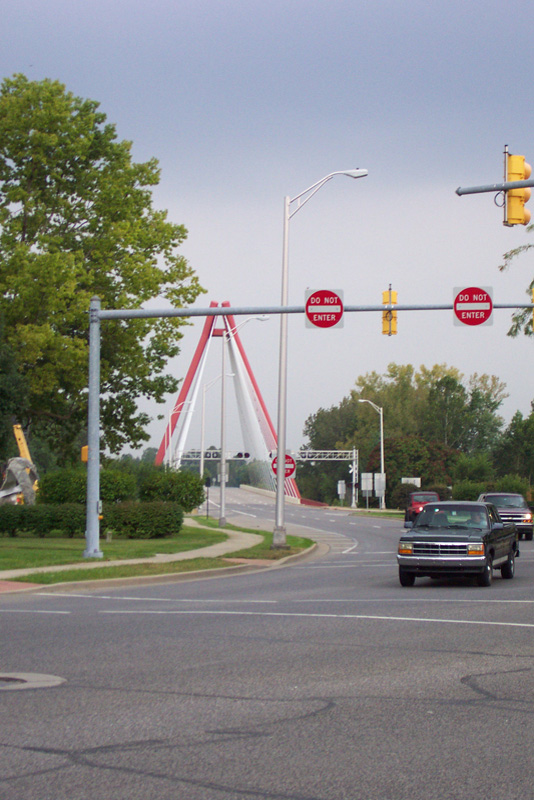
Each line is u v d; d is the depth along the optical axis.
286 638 10.70
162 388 43.00
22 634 11.06
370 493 108.12
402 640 10.52
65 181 39.62
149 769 5.62
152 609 13.82
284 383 28.31
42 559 21.77
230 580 19.84
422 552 17.41
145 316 22.39
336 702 7.43
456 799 5.09
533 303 22.61
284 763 5.75
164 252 42.59
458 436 130.75
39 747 6.11
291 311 22.48
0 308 35.72
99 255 39.25
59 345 35.41
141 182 42.38
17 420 40.94
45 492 34.59
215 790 5.23
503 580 19.52
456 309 22.47
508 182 15.73
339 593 16.38
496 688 7.94
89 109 40.91
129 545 27.73
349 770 5.60
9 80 38.94
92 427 22.59
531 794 5.17
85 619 12.54
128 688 7.95
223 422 46.59
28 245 36.59
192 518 56.41
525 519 36.22
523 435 111.19
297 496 115.94
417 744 6.18
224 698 7.56
